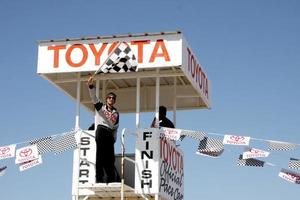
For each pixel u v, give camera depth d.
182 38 15.26
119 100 19.42
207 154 15.00
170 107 19.38
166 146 15.62
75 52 15.67
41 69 15.75
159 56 15.23
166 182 15.47
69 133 15.06
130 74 16.23
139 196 16.03
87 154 15.12
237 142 14.69
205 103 19.09
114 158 14.93
